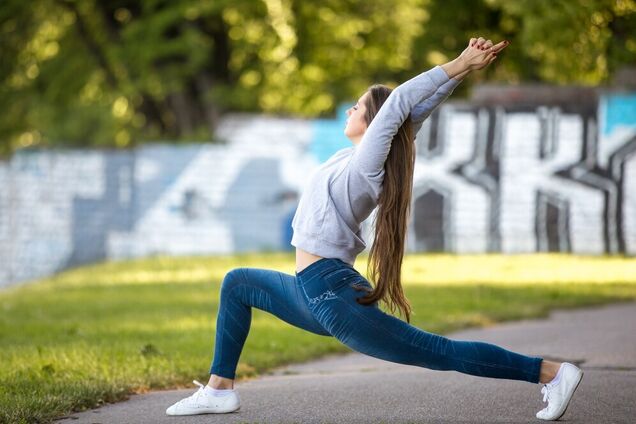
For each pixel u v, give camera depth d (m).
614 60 23.45
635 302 15.53
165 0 30.25
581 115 25.61
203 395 6.95
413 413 7.05
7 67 32.81
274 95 33.44
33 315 15.24
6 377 8.59
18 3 31.38
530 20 23.36
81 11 31.73
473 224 26.23
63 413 7.16
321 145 27.53
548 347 10.73
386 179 6.04
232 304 6.66
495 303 15.23
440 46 33.09
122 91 30.66
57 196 29.09
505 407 7.23
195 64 30.12
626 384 8.15
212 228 28.03
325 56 32.25
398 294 6.10
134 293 18.23
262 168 27.80
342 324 6.03
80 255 28.88
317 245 6.07
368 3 30.89
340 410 7.20
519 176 25.97
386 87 6.37
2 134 34.31
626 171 25.27
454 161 26.39
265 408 7.29
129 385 8.23
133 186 28.61
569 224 25.62
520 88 26.05
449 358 6.08
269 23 30.42
